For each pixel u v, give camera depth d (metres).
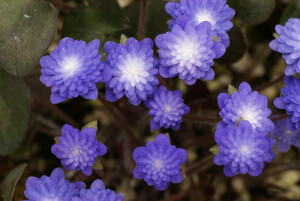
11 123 0.34
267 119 0.27
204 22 0.27
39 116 0.38
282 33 0.29
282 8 0.39
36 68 0.34
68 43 0.28
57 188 0.27
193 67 0.27
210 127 0.33
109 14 0.34
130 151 0.37
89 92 0.27
